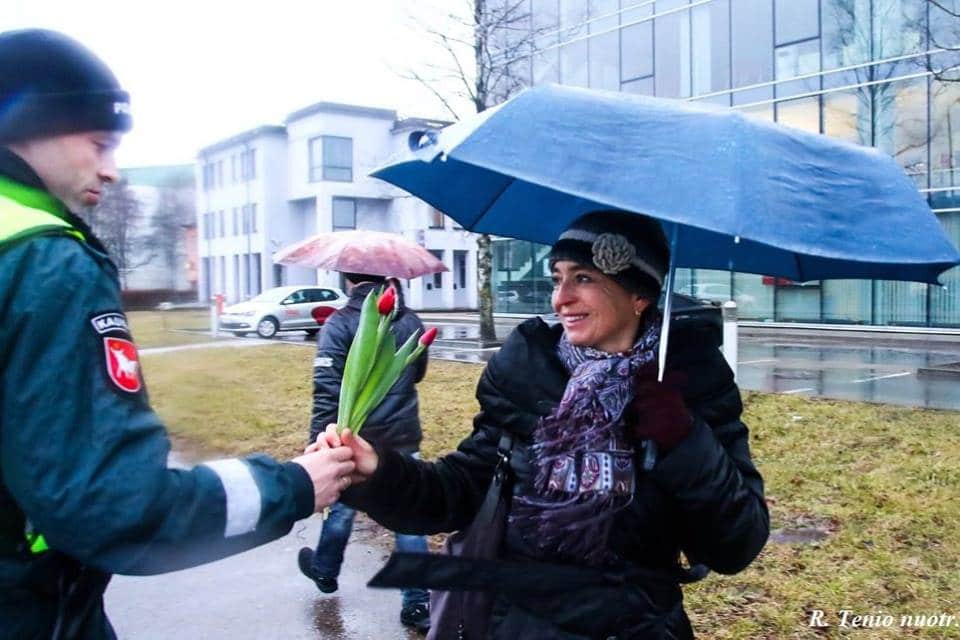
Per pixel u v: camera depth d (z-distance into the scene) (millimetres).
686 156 1513
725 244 2420
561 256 1899
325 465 1674
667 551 1909
